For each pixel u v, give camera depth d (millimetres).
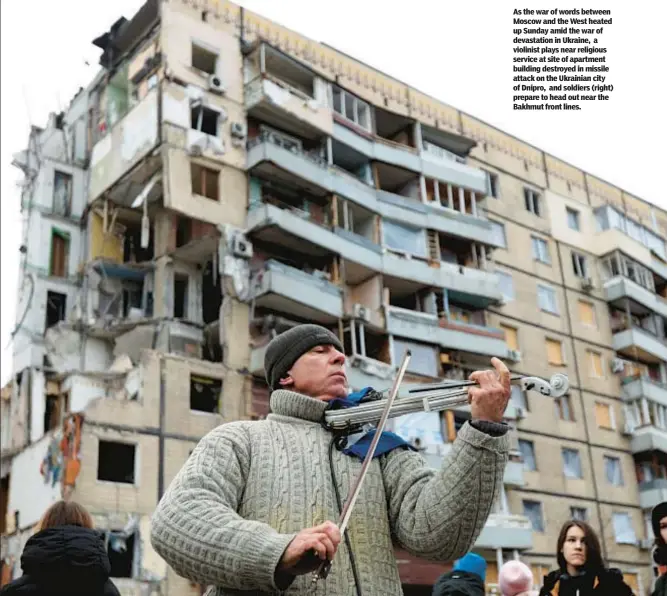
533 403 33938
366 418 2684
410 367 30078
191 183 28328
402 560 25234
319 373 2863
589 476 34312
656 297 41062
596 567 5738
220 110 29688
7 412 29453
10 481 26609
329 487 2582
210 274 29812
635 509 35219
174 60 29453
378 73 35625
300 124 31062
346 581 2445
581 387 36188
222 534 2279
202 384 26062
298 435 2697
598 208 41344
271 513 2518
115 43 32406
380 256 31062
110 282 29859
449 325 31750
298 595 2396
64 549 3570
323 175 30312
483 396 2510
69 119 34844
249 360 26844
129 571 22688
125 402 24109
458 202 35125
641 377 37312
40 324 30172
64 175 32344
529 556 30875
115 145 30859
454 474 2477
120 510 22953
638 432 36438
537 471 32688
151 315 28953
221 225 27969
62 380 27062
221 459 2568
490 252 35656
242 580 2236
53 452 24453
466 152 37219
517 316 35625
